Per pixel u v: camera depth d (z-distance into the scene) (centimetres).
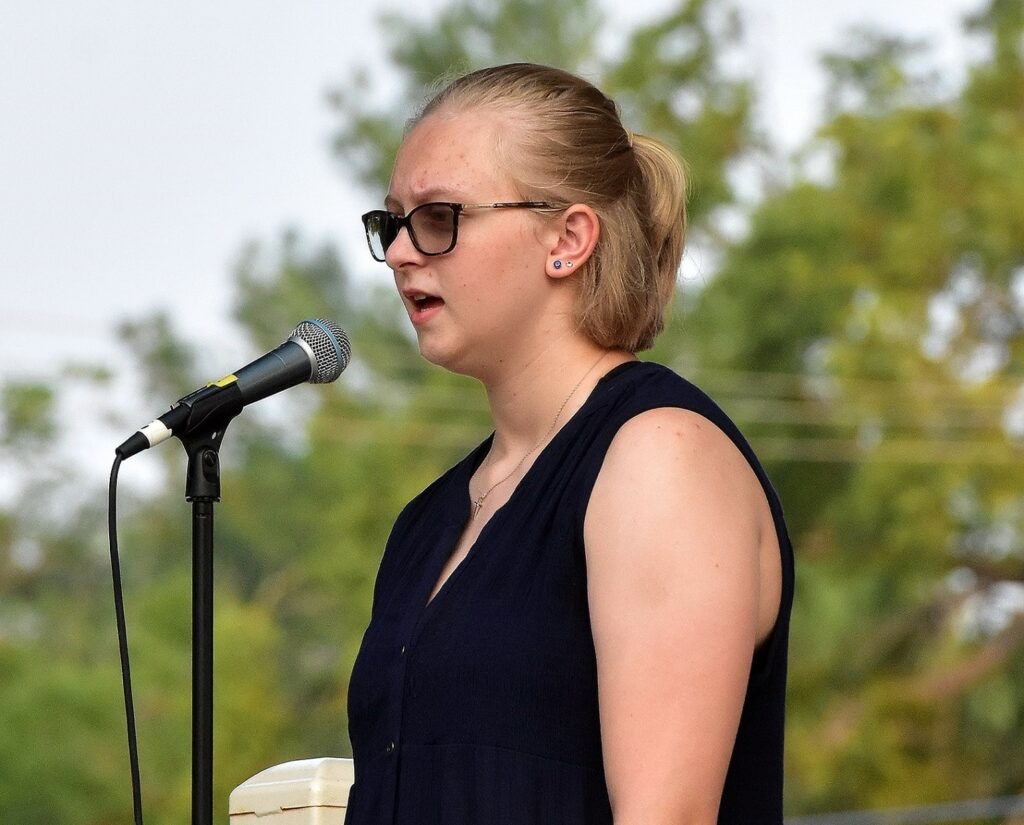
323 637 5900
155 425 583
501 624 517
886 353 4684
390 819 519
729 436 523
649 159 588
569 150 562
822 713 4759
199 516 582
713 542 492
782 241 4775
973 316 4862
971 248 4806
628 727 480
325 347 609
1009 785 4700
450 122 570
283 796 622
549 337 566
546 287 564
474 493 576
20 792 4484
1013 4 5228
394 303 5888
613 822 484
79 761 4553
